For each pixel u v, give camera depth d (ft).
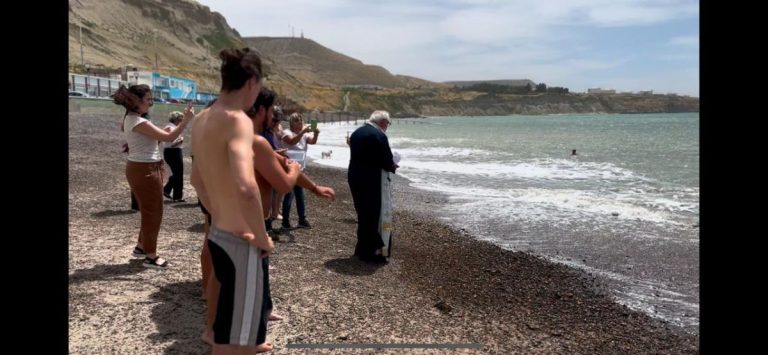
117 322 13.50
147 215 17.84
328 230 27.14
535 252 25.04
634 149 96.89
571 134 177.27
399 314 15.70
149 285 16.31
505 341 14.26
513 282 20.04
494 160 75.66
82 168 41.86
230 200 8.85
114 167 43.57
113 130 80.33
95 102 120.78
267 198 12.09
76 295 15.06
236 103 8.91
